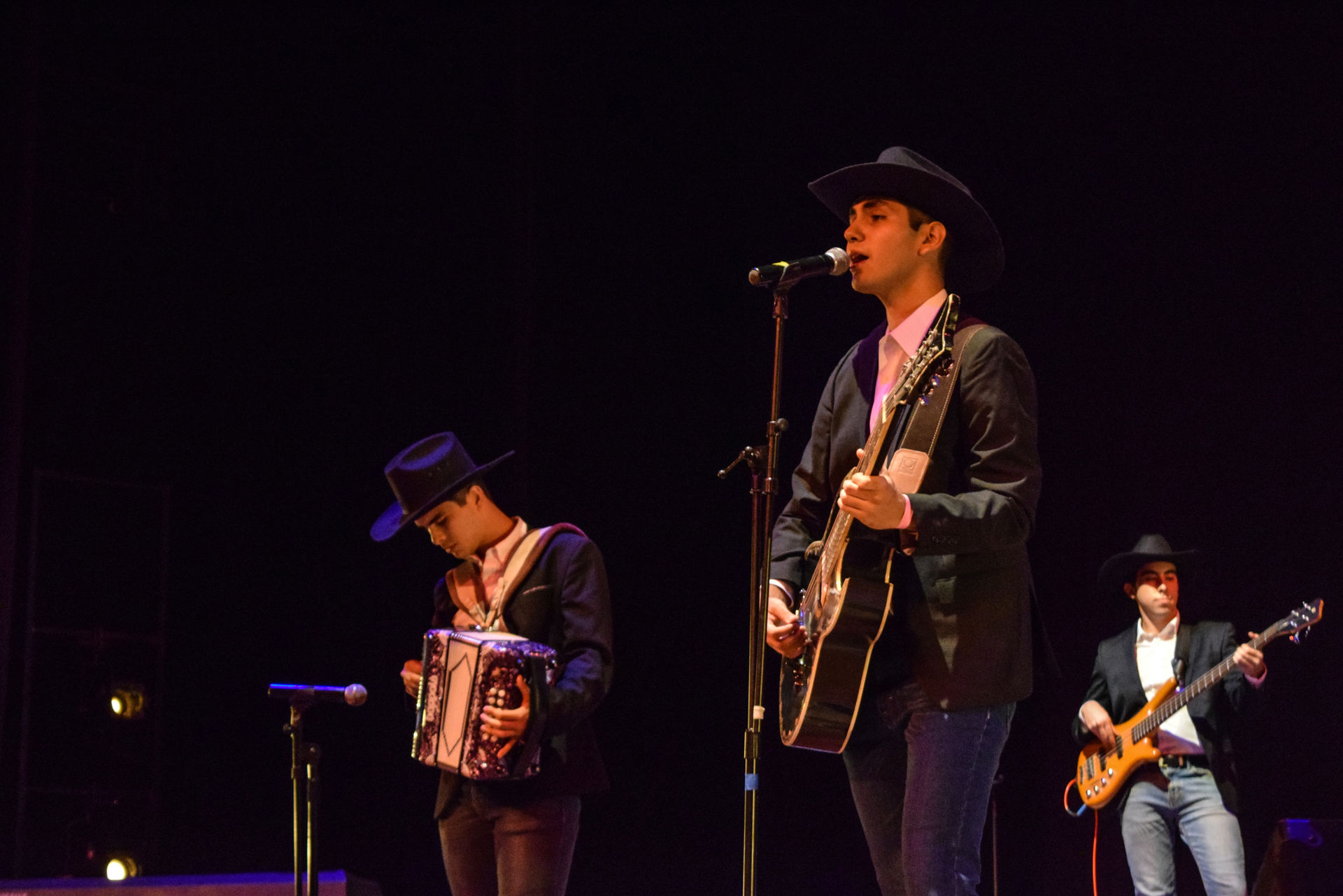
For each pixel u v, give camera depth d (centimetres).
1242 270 1168
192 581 1511
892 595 529
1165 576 1048
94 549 1477
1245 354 1159
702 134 1528
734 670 1475
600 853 1460
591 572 640
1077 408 1251
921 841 511
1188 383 1188
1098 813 1196
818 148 1457
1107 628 1220
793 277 607
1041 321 1279
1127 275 1234
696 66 1528
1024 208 1301
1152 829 989
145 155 1548
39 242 1477
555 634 637
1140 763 999
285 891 775
